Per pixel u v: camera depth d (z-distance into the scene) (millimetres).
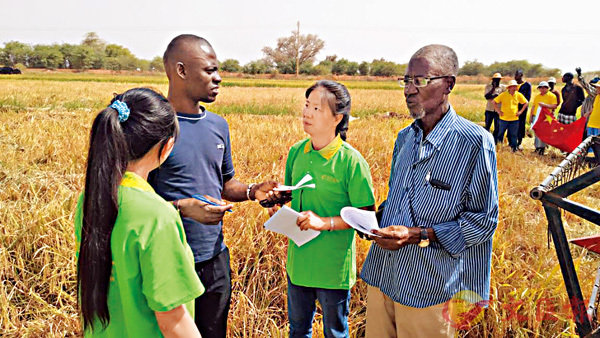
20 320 3492
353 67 93688
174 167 2512
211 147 2689
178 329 1552
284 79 74562
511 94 11016
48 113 14133
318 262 2740
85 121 11977
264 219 4512
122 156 1491
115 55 112062
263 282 3898
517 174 8414
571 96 10711
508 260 3977
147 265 1479
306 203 2805
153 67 105000
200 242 2578
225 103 21797
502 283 3598
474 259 2367
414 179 2354
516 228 5078
